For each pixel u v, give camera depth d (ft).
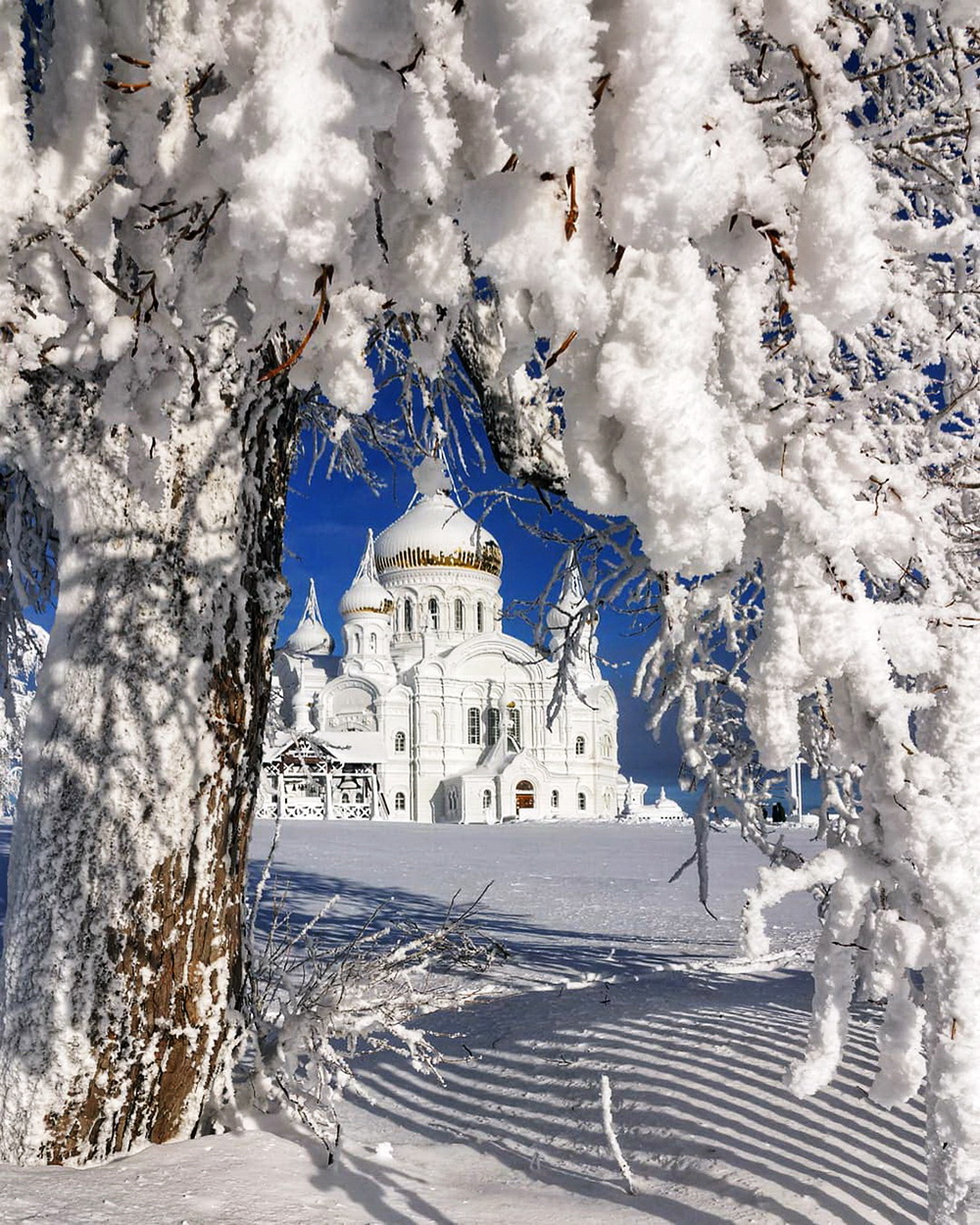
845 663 6.66
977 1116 6.71
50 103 7.00
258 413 13.66
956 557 11.04
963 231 6.46
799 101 6.30
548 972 28.78
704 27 4.58
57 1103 12.22
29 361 8.02
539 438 13.89
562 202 5.01
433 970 26.55
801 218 5.39
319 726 238.27
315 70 5.14
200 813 13.08
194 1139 13.35
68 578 12.97
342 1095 17.40
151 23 6.64
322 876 58.18
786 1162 11.82
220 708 13.35
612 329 5.27
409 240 5.92
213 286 6.71
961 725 7.35
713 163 4.83
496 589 261.24
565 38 4.33
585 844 100.94
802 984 24.04
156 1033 12.80
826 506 6.58
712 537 5.29
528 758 235.20
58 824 12.58
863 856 6.93
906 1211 10.52
